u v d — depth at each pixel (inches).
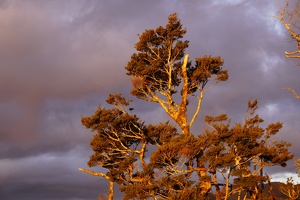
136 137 1409.9
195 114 1433.3
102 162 1412.4
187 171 1202.0
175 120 1424.7
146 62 1530.5
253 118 1310.3
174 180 1181.1
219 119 1207.6
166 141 1357.0
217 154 1186.0
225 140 1187.9
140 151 1402.6
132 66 1504.7
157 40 1517.0
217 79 1443.2
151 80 1498.5
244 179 1144.2
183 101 1428.4
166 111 1454.2
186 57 1465.3
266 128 1275.8
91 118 1390.3
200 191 1211.9
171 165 1208.2
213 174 1238.9
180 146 1165.7
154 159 1184.2
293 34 685.9
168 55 1497.3
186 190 1144.8
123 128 1412.4
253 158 1240.2
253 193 1230.9
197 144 1171.3
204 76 1417.3
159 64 1471.5
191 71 1485.0
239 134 1176.2
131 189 1191.6
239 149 1195.9
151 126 1393.9
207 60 1423.5
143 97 1496.1
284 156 1226.0
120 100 1423.5
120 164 1366.9
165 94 1478.8
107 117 1376.7
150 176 1227.2
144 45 1507.1
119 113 1414.9
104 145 1389.0
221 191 1252.5
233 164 1142.3
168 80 1507.1
